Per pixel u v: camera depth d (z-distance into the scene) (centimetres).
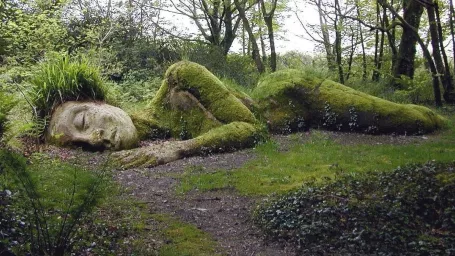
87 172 469
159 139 1023
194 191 681
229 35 2022
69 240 402
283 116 1091
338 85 1147
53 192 446
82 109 916
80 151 863
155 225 537
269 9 1927
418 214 487
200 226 546
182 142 895
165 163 833
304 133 1070
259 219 548
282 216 520
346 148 915
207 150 891
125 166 803
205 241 497
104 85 1021
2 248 363
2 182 420
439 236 448
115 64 1515
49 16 1395
